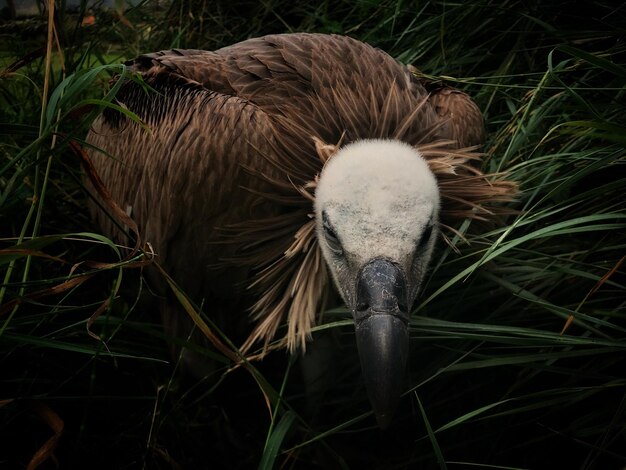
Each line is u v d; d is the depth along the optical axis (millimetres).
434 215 405
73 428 457
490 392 454
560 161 485
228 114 440
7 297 427
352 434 467
